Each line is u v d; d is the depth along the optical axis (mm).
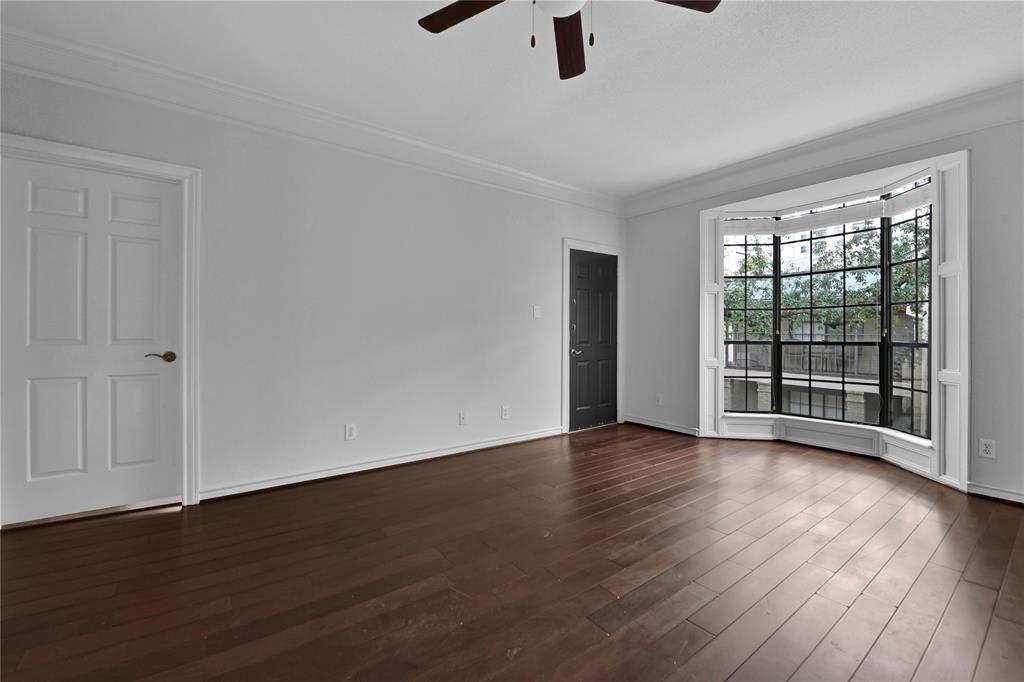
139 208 2811
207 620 1739
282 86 2980
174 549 2307
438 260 4000
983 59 2654
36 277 2561
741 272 4691
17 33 2385
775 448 4281
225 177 3014
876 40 2486
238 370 3068
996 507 2822
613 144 3902
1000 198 2969
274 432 3207
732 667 1489
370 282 3625
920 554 2234
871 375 3979
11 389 2514
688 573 2072
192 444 2900
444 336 4039
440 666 1498
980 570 2082
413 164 3842
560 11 1870
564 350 4910
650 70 2787
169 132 2824
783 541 2379
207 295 2955
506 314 4461
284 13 2277
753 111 3303
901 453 3658
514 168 4434
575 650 1573
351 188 3531
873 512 2752
